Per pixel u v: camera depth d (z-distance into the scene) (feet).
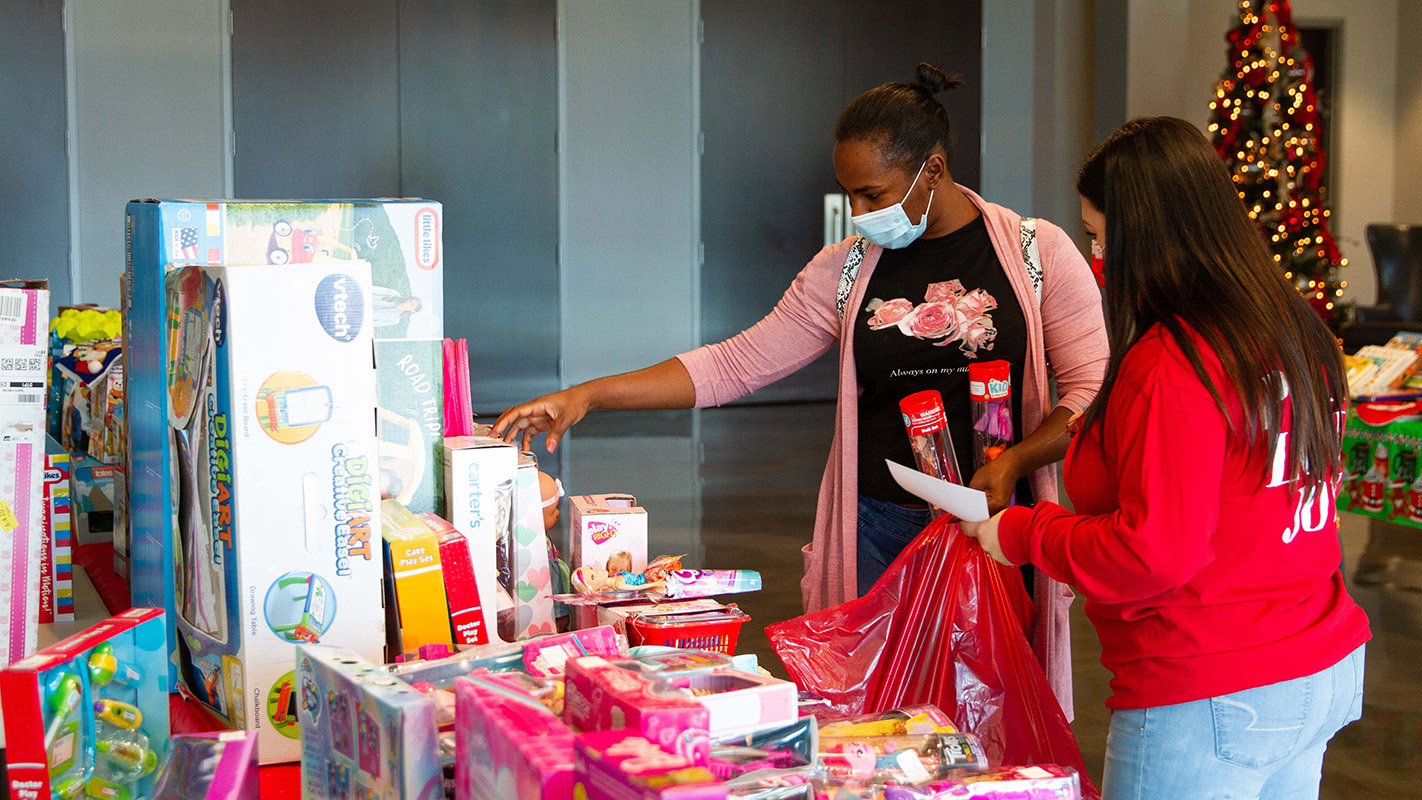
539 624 5.03
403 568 4.13
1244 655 4.24
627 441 25.77
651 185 30.48
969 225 6.29
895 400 6.45
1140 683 4.40
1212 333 4.09
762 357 6.82
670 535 17.15
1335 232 37.35
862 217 6.07
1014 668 5.55
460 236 29.09
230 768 3.30
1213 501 4.05
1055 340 6.21
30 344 4.06
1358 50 36.83
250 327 3.88
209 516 4.10
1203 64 34.55
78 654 3.11
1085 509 4.58
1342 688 4.39
